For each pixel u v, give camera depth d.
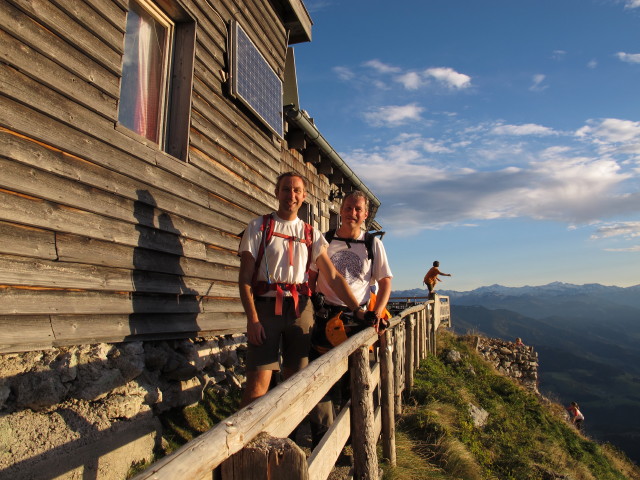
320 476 2.22
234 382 5.00
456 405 7.40
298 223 3.30
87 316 3.09
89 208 3.11
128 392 3.39
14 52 2.61
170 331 3.91
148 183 3.70
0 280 2.50
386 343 4.59
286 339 3.22
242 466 1.30
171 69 4.37
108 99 3.35
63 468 2.73
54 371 2.84
